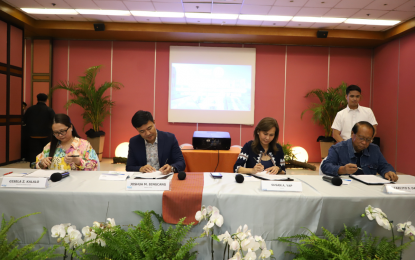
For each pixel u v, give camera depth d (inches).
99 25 232.1
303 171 222.8
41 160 80.9
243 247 46.3
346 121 127.0
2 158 216.2
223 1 192.4
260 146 92.6
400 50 235.9
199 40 261.4
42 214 55.2
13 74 225.0
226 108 267.6
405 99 229.3
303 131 271.4
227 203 55.6
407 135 227.0
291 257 55.9
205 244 54.9
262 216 55.4
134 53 266.8
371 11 204.1
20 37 232.1
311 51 268.8
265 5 197.5
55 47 264.5
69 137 83.8
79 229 55.5
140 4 200.4
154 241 45.3
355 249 49.0
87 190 56.2
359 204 55.9
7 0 196.7
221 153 132.6
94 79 247.3
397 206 56.7
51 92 260.4
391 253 47.5
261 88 269.7
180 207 55.2
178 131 270.7
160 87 268.5
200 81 266.7
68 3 201.2
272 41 259.1
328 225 56.3
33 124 218.8
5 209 55.3
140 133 88.4
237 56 266.4
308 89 269.7
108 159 265.4
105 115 258.1
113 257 45.7
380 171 82.6
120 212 55.7
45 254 46.5
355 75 270.4
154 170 78.9
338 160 86.3
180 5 200.8
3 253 45.8
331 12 207.5
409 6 193.9
